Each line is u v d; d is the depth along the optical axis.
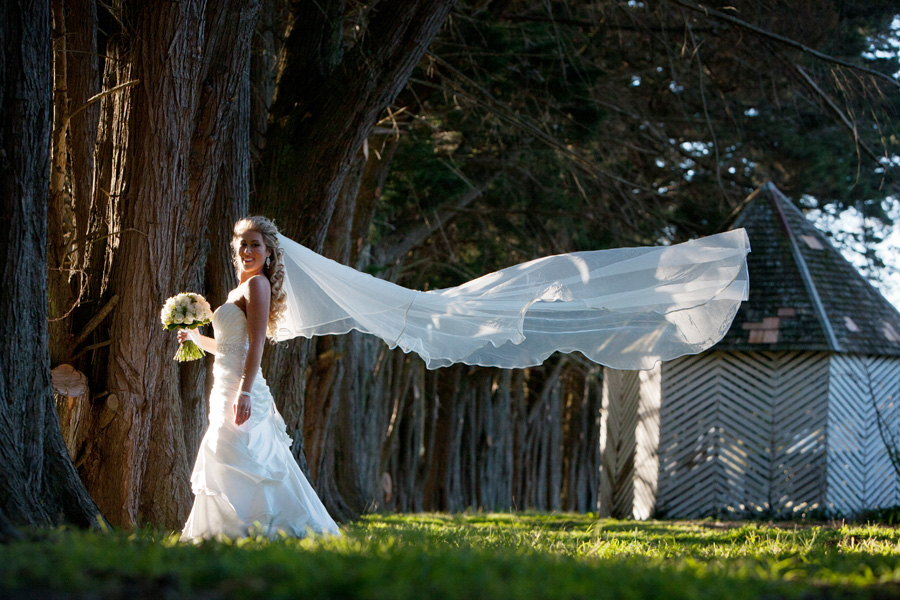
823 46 18.23
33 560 3.81
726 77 21.55
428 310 7.60
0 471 5.50
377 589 3.42
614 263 7.71
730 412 15.26
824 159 22.33
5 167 5.72
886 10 18.42
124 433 7.21
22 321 5.77
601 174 18.70
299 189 10.52
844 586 3.92
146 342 7.28
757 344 14.97
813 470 14.68
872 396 14.55
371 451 20.75
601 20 19.28
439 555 4.37
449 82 15.60
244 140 9.45
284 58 11.13
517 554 5.00
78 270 7.46
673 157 23.45
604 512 17.48
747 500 15.02
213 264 9.27
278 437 6.45
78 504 6.01
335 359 14.93
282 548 4.67
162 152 7.24
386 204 20.19
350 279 7.45
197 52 7.32
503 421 25.98
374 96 10.36
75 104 7.95
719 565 4.89
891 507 15.08
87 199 8.05
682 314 7.78
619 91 22.09
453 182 19.44
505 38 16.88
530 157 20.31
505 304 7.65
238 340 6.38
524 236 23.61
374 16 10.41
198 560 4.13
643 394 16.22
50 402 6.04
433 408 24.95
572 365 28.86
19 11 5.71
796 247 16.03
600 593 3.56
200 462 6.26
